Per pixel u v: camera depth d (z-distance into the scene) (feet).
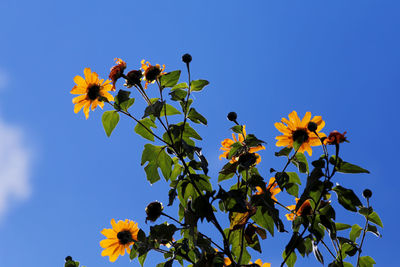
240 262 9.39
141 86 9.98
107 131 9.89
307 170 9.71
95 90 10.21
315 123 9.27
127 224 10.62
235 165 9.85
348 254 9.55
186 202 9.36
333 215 8.92
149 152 9.70
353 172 8.66
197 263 8.79
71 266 10.91
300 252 9.23
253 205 9.33
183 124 9.34
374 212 9.65
